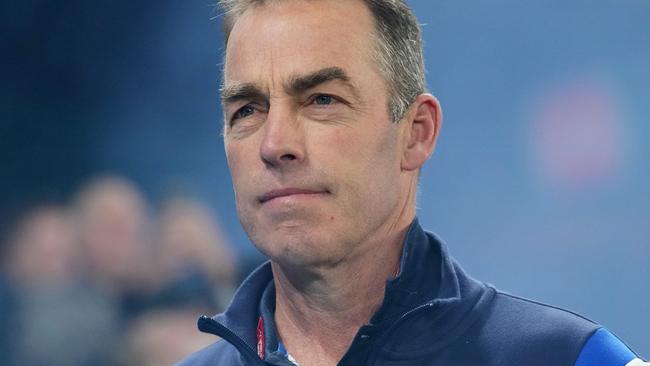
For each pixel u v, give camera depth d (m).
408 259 4.93
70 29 12.77
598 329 4.83
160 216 12.20
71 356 11.63
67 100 12.70
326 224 4.64
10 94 12.66
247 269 11.96
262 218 4.70
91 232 11.99
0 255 12.01
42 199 12.38
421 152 5.07
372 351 4.78
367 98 4.76
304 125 4.68
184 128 12.71
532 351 4.77
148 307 11.71
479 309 4.95
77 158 12.61
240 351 5.10
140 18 12.78
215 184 12.51
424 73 5.18
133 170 12.57
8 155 12.47
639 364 4.66
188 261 11.87
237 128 4.84
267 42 4.75
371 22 4.87
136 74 12.79
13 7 12.71
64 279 11.86
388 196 4.83
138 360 11.55
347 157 4.67
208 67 12.77
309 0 4.81
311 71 4.68
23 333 11.66
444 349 4.82
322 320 5.00
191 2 12.77
